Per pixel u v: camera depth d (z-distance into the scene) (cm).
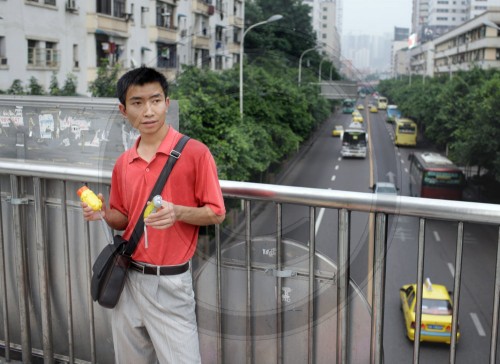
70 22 2159
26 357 259
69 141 247
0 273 258
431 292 1344
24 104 262
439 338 1258
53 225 249
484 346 1295
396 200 185
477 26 5622
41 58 2012
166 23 2575
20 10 1897
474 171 3103
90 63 2278
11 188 246
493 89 2494
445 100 2642
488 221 175
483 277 1744
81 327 252
